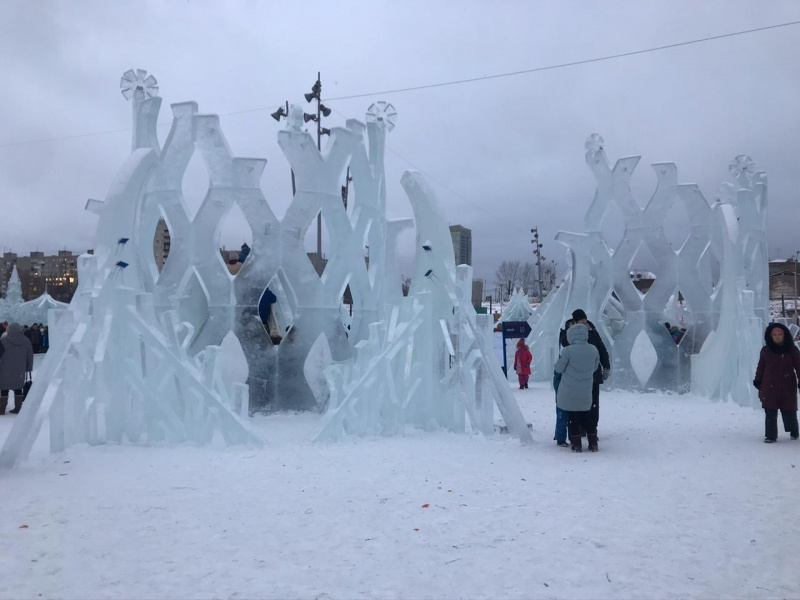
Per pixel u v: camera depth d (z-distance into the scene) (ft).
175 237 38.22
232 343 37.19
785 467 24.35
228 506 18.72
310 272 38.73
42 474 23.03
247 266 38.04
